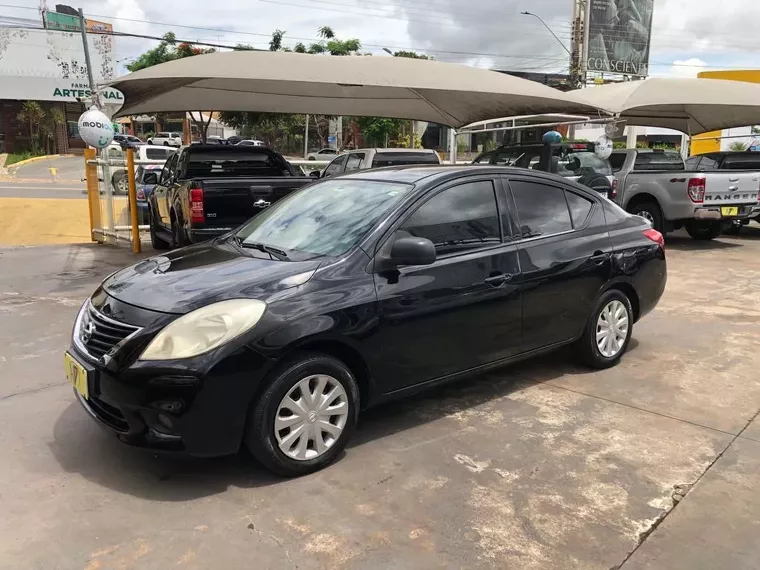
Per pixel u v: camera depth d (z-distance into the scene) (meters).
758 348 5.86
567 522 3.11
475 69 10.32
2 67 42.09
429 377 4.05
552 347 4.83
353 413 3.69
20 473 3.52
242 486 3.40
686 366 5.37
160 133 48.81
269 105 12.01
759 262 10.41
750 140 30.14
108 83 9.27
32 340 5.93
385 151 12.98
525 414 4.38
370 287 3.69
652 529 3.06
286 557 2.82
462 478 3.51
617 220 5.35
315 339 3.43
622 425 4.21
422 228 4.03
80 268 9.52
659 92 11.62
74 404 4.47
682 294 8.12
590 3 35.97
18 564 2.75
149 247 11.82
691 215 11.12
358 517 3.13
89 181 12.32
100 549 2.87
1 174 32.62
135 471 3.55
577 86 35.81
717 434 4.08
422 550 2.88
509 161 12.12
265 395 3.32
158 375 3.13
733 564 2.81
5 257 10.52
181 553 2.84
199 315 3.25
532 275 4.51
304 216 4.40
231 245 4.37
